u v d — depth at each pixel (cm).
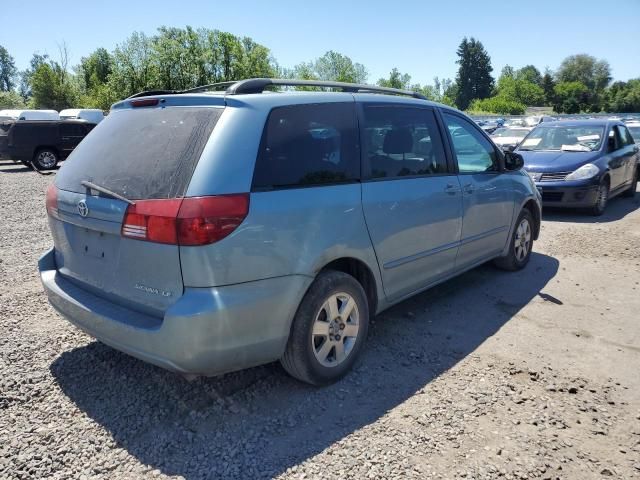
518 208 550
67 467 254
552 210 991
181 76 4212
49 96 5556
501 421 295
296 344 307
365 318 350
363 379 342
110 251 297
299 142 314
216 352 271
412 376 346
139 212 273
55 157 1994
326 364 326
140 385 329
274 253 286
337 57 6694
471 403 313
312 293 309
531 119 3556
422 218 396
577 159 926
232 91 304
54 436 277
